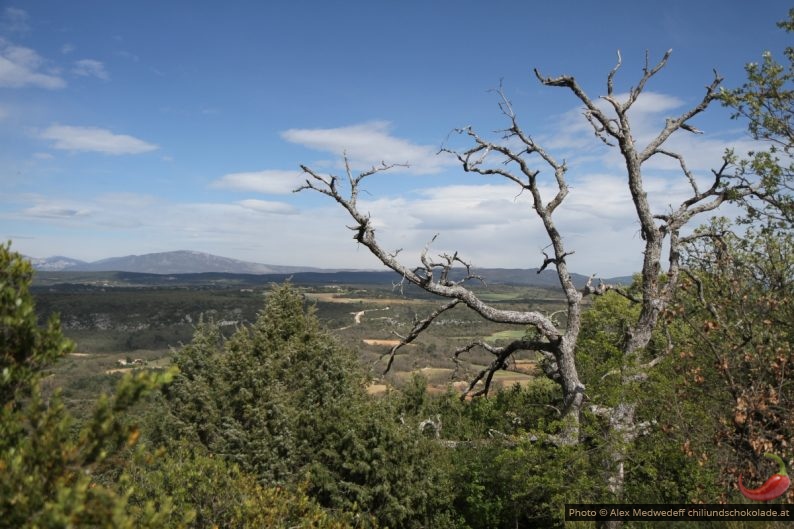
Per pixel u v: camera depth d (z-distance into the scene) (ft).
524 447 38.40
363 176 45.03
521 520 43.06
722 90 42.37
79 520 12.07
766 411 27.37
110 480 27.40
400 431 42.73
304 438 47.47
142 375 13.55
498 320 48.24
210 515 30.22
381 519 40.57
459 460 47.01
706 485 29.58
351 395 60.85
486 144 50.93
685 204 48.85
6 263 15.29
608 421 36.63
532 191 51.37
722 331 32.58
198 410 62.23
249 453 47.88
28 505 12.21
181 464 32.83
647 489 34.83
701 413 30.81
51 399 14.12
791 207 40.98
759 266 39.45
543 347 49.83
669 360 34.99
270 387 54.65
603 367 40.52
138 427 13.80
